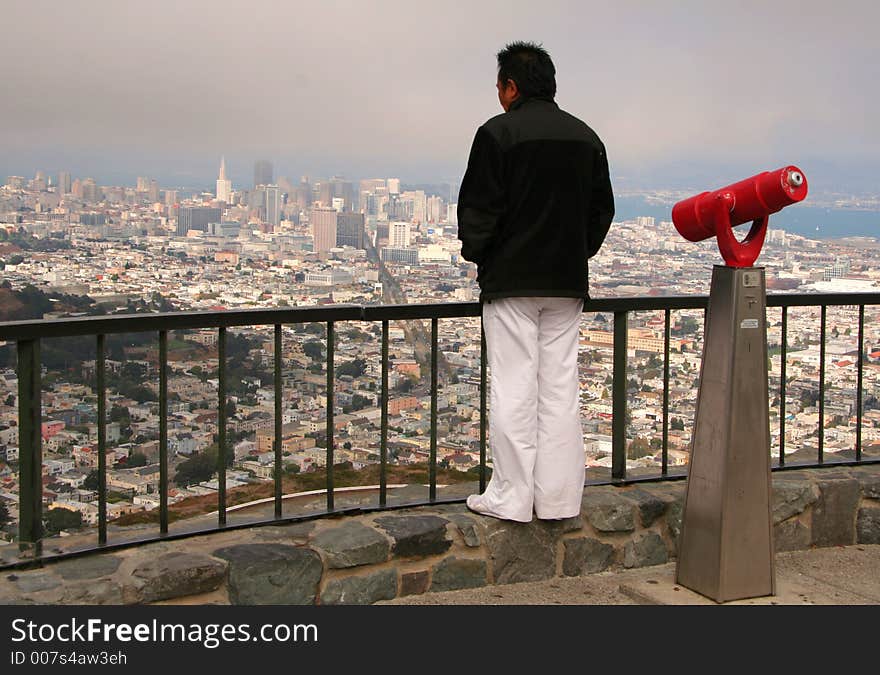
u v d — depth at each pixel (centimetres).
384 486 333
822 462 396
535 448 319
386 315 324
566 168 298
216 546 291
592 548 334
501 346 313
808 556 361
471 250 302
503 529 319
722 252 292
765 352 294
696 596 303
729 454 292
